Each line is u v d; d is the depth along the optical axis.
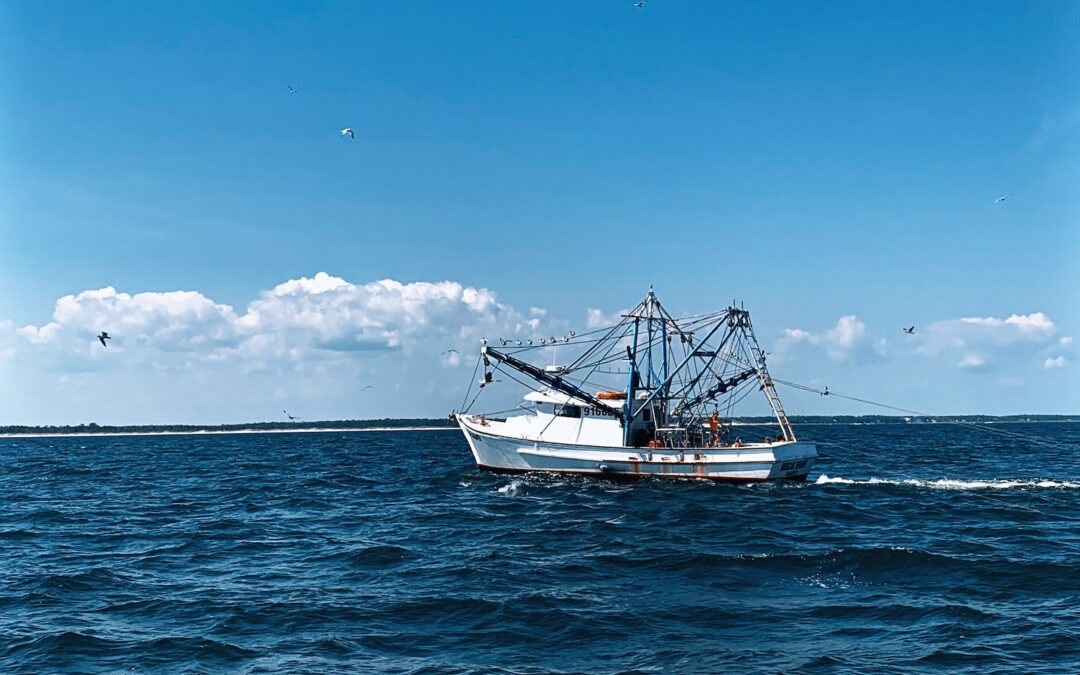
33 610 28.66
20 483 79.00
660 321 64.50
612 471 62.22
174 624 26.73
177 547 40.31
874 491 56.97
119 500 62.06
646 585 30.66
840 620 25.91
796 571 32.16
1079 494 55.59
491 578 32.00
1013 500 52.62
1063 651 22.56
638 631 25.22
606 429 63.06
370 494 62.28
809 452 61.97
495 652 23.69
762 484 58.91
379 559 36.03
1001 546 36.69
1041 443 134.12
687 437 63.97
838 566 32.50
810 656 22.75
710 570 32.59
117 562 36.62
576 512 48.91
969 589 28.92
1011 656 22.33
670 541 39.09
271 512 53.03
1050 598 27.62
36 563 36.66
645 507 50.00
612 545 38.41
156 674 22.39
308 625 26.34
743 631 25.06
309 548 39.44
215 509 55.34
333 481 73.50
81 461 116.19
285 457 117.44
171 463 108.19
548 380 62.66
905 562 32.47
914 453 105.75
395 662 23.00
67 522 49.69
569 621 26.20
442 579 32.06
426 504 54.88
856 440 148.75
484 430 68.38
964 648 22.97
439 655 23.52
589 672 22.03
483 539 40.91
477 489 61.38
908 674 21.33
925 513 47.31
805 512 47.56
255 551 38.97
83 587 31.70
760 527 42.75
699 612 27.05
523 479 64.56
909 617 25.91
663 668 22.19
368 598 29.38
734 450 59.25
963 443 135.00
